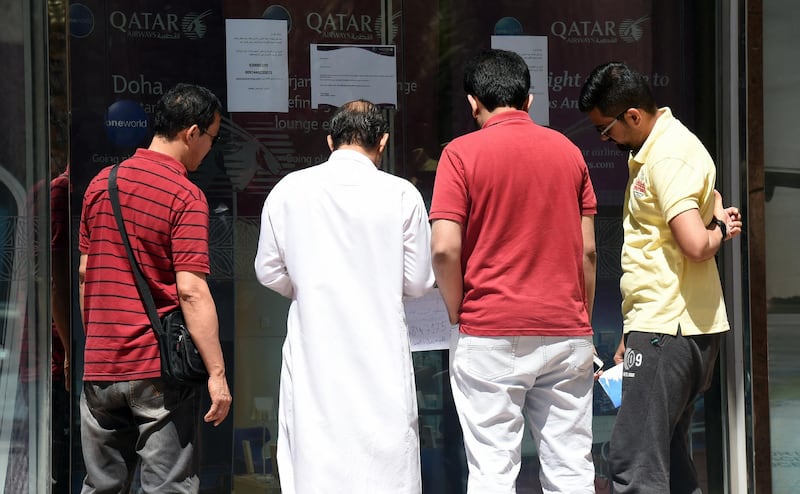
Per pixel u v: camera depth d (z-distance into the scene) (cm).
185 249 836
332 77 1081
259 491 1070
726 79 1108
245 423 1068
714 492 1127
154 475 842
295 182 854
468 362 834
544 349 822
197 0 1056
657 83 1126
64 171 1005
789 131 1107
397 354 834
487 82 847
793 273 1110
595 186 1127
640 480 888
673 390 888
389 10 1089
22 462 1003
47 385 1006
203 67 1059
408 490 834
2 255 1001
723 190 1116
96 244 852
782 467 1106
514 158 820
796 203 1108
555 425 848
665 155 873
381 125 874
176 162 867
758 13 1085
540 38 1115
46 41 997
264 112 1070
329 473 820
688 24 1126
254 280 1070
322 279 831
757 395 1091
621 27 1122
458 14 1101
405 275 852
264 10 1067
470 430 841
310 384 827
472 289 831
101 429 864
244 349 1069
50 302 1006
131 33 1044
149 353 838
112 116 1041
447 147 842
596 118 913
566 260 828
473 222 827
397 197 846
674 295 884
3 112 998
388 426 827
